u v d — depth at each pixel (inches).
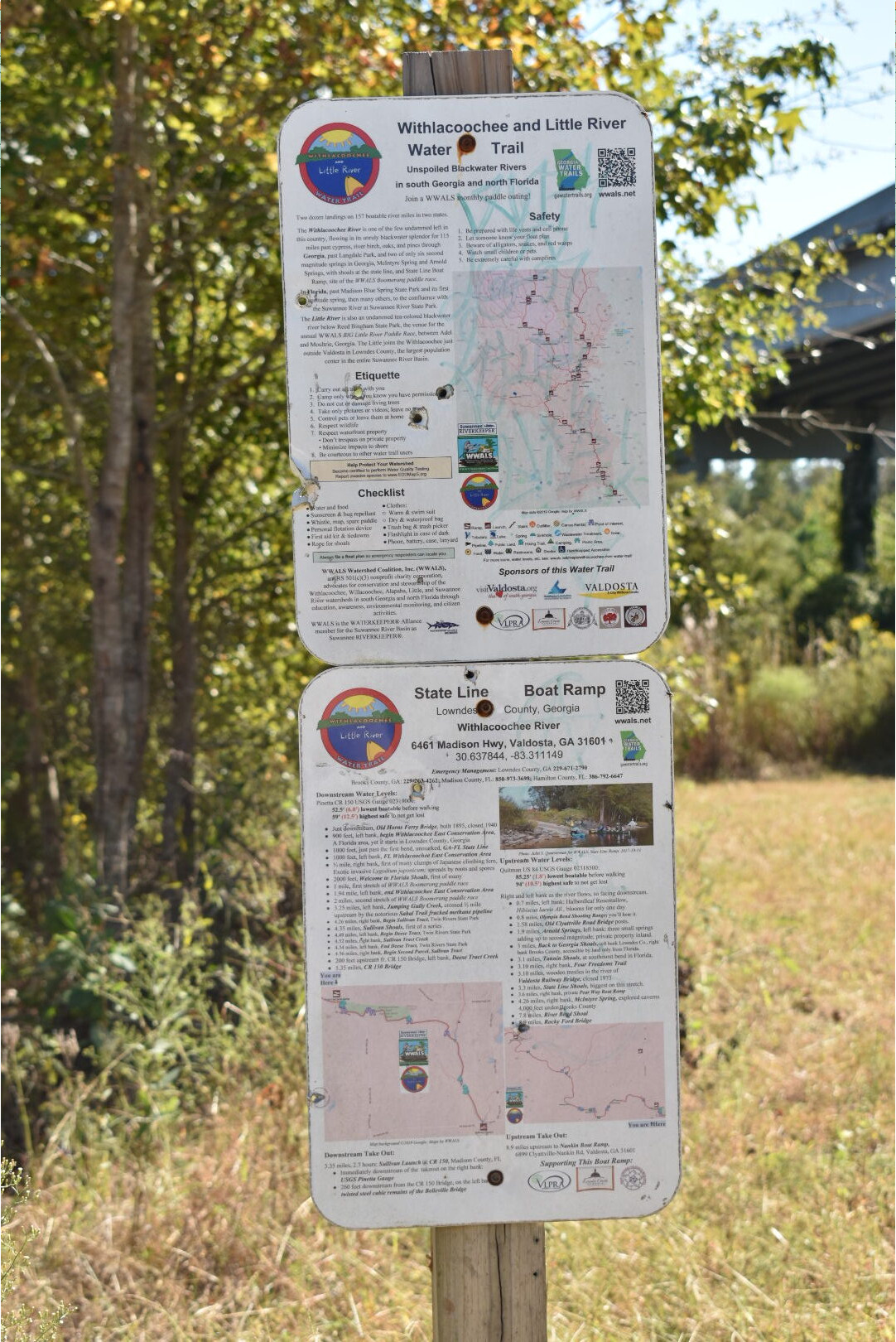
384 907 77.7
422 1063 78.2
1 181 227.8
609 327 77.6
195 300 291.0
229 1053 172.6
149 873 250.4
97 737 238.7
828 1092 174.9
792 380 705.6
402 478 77.2
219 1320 121.4
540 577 77.8
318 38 217.5
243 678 326.0
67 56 250.2
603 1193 78.9
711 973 218.2
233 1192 141.7
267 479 306.3
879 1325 118.2
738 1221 136.6
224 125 232.8
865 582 792.9
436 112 76.7
